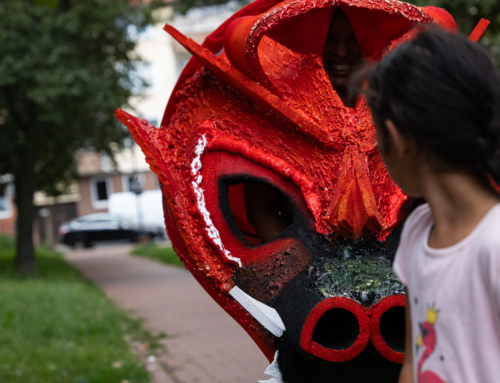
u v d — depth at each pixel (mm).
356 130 2115
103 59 14711
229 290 2193
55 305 8977
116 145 16750
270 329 2107
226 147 2240
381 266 1962
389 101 1240
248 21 2160
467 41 1211
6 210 34250
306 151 2162
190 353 6840
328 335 1966
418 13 2105
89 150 17000
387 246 2049
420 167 1256
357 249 2033
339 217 2002
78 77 12875
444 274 1209
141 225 29297
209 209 2254
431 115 1168
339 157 2111
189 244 2248
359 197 2025
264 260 2148
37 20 12914
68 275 15617
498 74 1193
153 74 31359
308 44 2250
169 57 31312
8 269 16031
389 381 2045
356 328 1918
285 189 2168
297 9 2088
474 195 1208
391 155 1306
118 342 7043
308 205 2096
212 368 6160
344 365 2070
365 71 1349
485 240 1138
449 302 1189
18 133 15297
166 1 14820
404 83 1205
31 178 15133
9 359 5848
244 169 2219
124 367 5707
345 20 2342
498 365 1125
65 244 30922
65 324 7633
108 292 12953
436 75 1170
